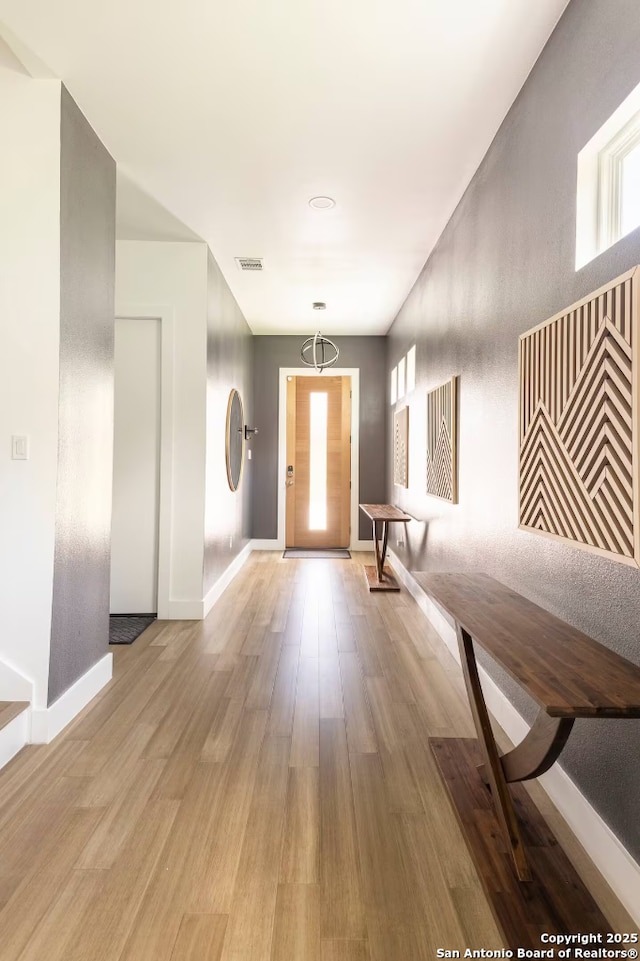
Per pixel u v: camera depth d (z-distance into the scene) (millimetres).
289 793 1890
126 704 2562
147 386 3961
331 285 4848
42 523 2207
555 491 1785
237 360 5426
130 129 2562
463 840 1671
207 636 3568
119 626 3752
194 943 1295
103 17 1908
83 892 1445
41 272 2219
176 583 3961
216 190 3141
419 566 4348
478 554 2736
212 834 1677
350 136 2611
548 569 1893
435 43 2018
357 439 6840
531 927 1338
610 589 1514
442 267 3668
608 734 1525
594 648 1487
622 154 1664
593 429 1533
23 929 1328
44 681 2203
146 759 2094
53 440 2209
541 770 1500
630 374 1357
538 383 1926
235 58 2102
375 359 6836
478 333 2785
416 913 1396
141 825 1714
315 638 3547
